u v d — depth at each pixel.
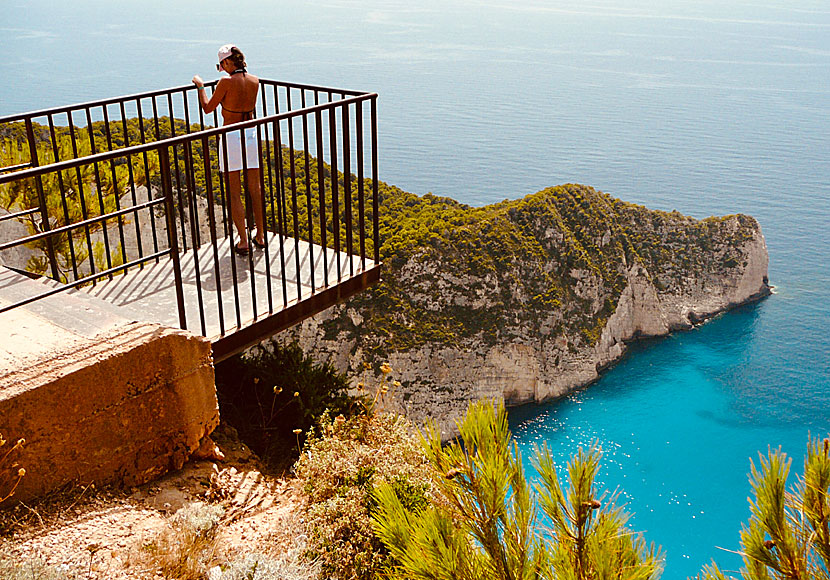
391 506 2.32
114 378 3.62
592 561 1.99
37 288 4.29
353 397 5.95
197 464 4.27
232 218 5.93
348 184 5.42
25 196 8.97
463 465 2.11
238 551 3.63
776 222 164.50
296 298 5.25
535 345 66.19
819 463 1.96
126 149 3.72
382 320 56.25
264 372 5.95
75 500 3.52
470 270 60.62
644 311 80.50
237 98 5.73
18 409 3.24
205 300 5.17
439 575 2.04
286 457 5.22
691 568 53.12
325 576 3.72
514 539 2.08
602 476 62.25
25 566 2.84
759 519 2.03
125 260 5.70
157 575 3.21
